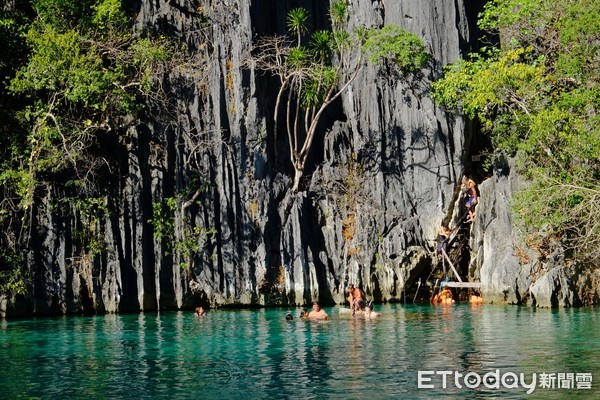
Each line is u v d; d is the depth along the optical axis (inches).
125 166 1679.4
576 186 1206.3
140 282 1616.6
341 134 1828.2
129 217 1648.6
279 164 1808.6
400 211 1758.1
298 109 1804.9
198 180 1701.5
